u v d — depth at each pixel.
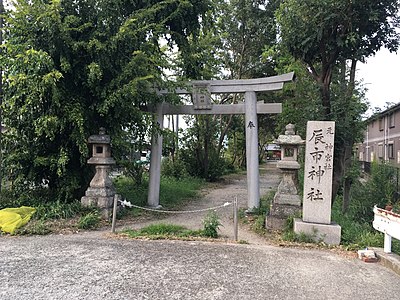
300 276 4.88
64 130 8.64
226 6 18.91
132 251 5.92
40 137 8.84
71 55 8.43
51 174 9.23
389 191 10.97
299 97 11.09
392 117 23.66
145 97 9.48
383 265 5.50
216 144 21.48
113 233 7.20
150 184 10.38
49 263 5.21
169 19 10.54
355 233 7.15
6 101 8.80
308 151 7.12
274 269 5.15
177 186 15.04
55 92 7.71
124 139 9.45
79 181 9.12
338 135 9.66
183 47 11.24
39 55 7.29
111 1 8.66
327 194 6.98
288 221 7.52
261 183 20.17
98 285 4.38
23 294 4.07
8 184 9.87
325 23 8.45
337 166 9.91
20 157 8.83
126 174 12.39
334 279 4.81
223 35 19.06
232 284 4.51
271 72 21.34
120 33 8.28
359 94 10.78
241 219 9.21
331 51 9.16
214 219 7.43
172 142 13.61
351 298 4.18
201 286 4.41
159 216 9.37
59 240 6.60
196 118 19.56
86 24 8.23
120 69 8.85
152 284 4.45
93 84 8.42
